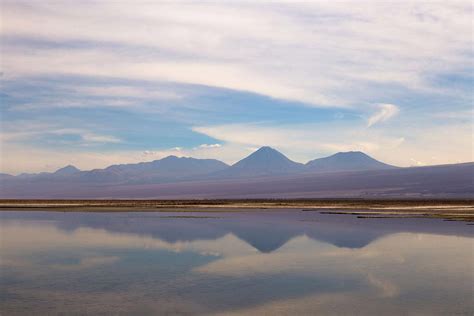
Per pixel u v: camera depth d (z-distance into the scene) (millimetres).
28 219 60750
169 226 48781
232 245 33156
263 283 20469
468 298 17547
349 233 40594
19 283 20766
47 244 34375
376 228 44938
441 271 22797
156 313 16109
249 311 16266
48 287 19922
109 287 19875
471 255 27719
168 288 19609
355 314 15766
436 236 37656
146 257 27844
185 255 28531
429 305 16641
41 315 15875
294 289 19328
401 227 45906
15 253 29875
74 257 28078
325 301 17422
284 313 16000
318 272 22875
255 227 47156
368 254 28422
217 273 22797
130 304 17156
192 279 21406
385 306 16609
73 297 18172
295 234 40156
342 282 20547
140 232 42625
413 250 29953
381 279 21062
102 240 36594
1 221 57188
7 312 16234
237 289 19375
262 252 29625
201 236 38938
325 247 31781
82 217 64750
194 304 17172
